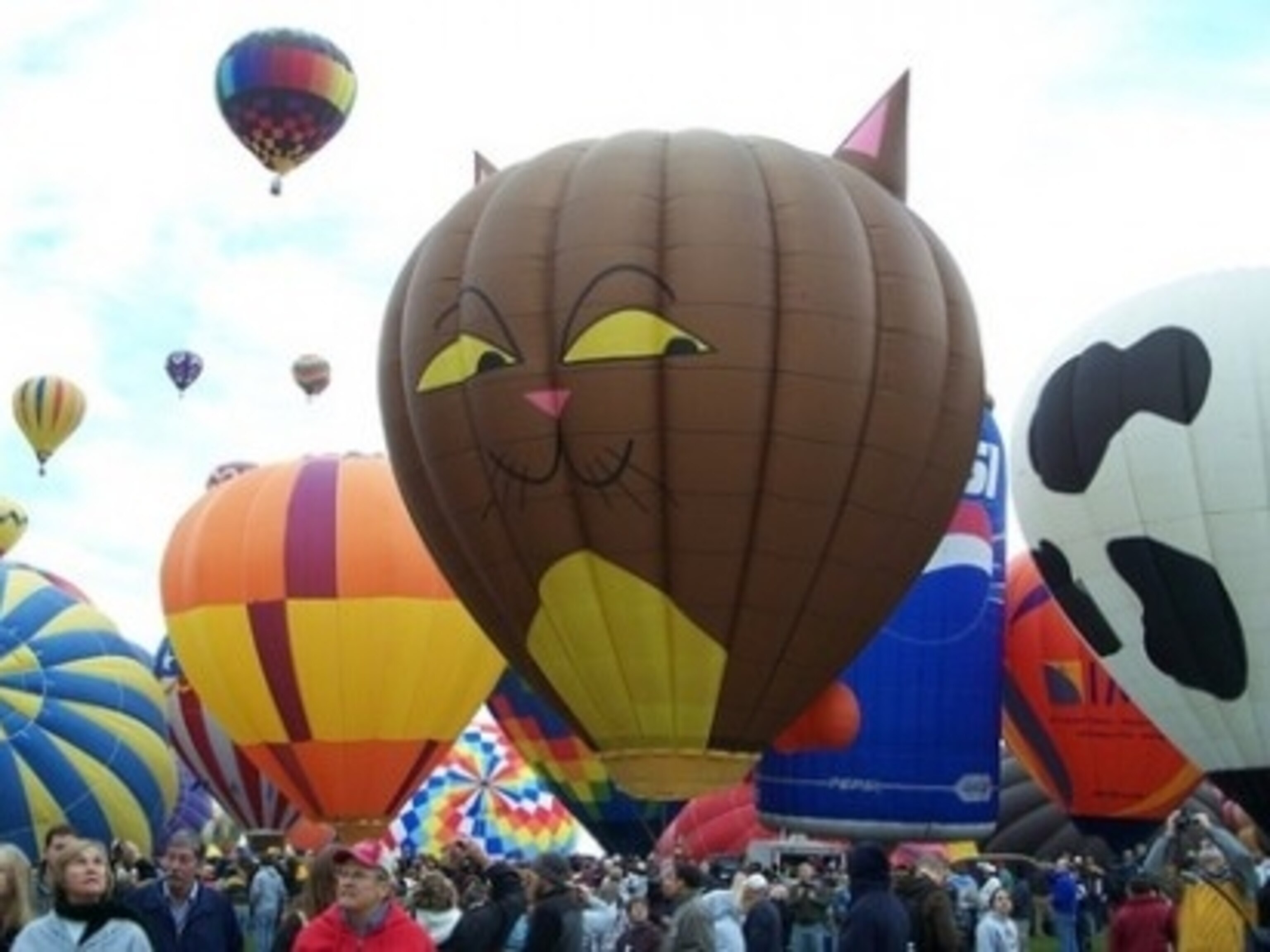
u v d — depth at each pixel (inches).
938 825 860.6
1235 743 735.7
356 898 209.0
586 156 608.1
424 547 756.0
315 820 834.8
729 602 571.5
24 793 764.6
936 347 593.3
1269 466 719.1
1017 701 1000.2
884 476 581.3
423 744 823.7
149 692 843.4
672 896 432.8
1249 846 610.5
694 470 559.5
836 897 636.1
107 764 794.2
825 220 583.2
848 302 573.6
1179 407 731.4
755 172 591.8
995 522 908.6
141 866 444.5
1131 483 742.5
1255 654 722.8
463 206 620.7
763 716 593.9
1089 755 968.3
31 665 793.6
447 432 592.1
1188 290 759.7
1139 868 484.1
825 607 584.7
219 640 819.4
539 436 569.3
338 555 808.3
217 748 1022.4
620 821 989.2
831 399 566.9
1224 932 330.6
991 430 913.5
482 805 1427.2
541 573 580.4
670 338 559.8
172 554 863.7
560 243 579.5
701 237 568.1
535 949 348.8
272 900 586.6
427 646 812.0
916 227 617.6
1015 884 930.7
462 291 593.3
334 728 811.4
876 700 860.0
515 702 999.0
